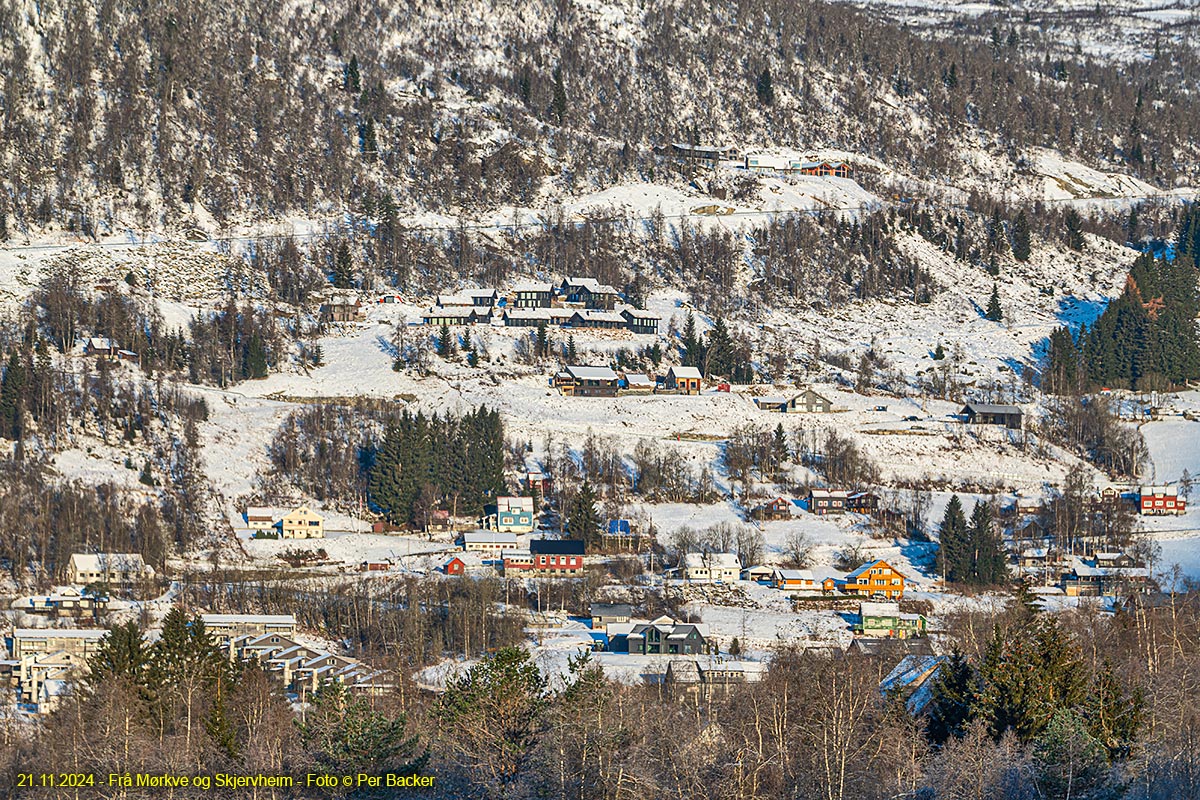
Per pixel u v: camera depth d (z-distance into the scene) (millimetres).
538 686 161250
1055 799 140750
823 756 151750
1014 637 167000
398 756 152375
